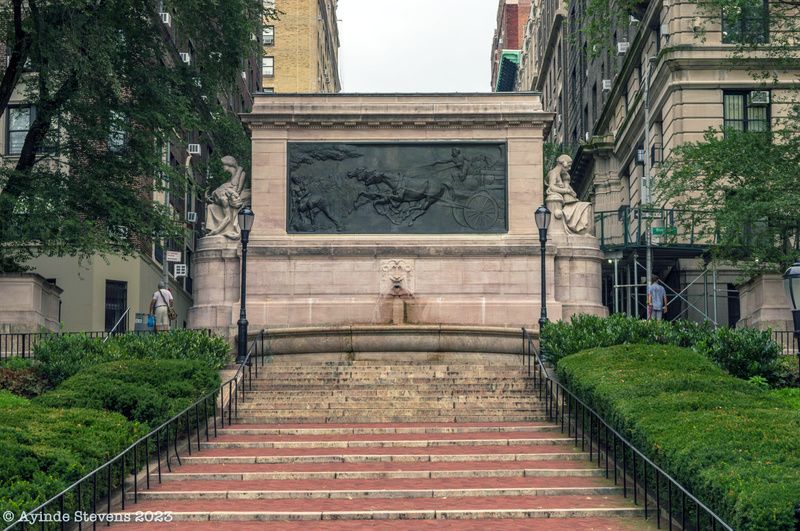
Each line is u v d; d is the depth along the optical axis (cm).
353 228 3731
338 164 3756
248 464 2186
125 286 4991
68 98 3556
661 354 2645
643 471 1966
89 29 3350
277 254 3697
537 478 2073
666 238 4403
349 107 3762
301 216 3738
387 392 2789
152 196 4938
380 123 3747
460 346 3369
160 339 3053
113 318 4922
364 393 2783
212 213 3812
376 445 2333
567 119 8625
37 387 2731
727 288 4547
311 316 3659
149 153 3650
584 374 2516
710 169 3591
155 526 1766
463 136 3759
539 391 2802
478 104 3762
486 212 3738
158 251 5550
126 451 1883
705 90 4597
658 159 4928
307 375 3014
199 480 2061
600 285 3812
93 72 3388
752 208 3353
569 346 2981
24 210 3478
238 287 3706
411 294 3672
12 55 3541
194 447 2323
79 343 2903
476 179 3747
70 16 3306
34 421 2045
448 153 3759
